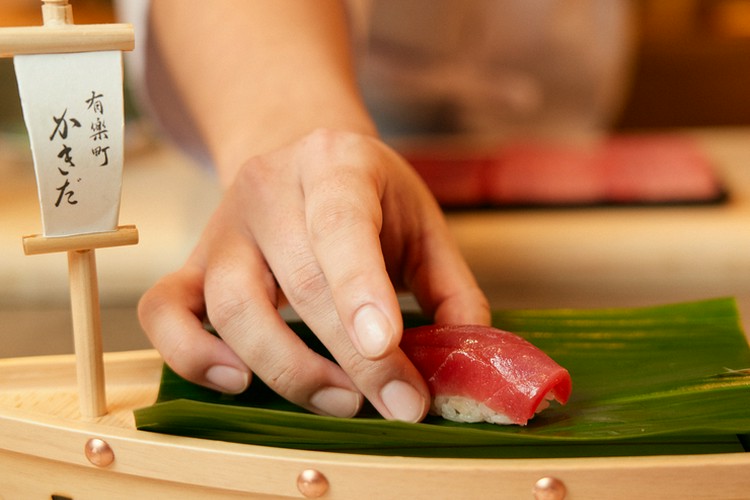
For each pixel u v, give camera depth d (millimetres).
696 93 1979
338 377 489
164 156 1141
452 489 454
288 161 521
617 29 1268
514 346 492
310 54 624
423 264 542
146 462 472
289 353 489
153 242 832
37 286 812
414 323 558
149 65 704
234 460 463
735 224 836
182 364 503
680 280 812
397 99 1268
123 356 542
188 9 656
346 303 452
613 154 1019
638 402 500
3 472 498
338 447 482
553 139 1312
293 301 489
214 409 469
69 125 452
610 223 854
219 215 532
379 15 1195
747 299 766
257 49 625
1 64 1034
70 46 444
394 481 455
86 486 487
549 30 1238
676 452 472
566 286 805
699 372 522
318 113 588
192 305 521
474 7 1214
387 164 530
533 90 1293
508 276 799
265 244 504
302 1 655
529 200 892
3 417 488
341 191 486
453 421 495
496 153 1045
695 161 979
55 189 460
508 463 454
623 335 557
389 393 479
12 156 1058
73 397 524
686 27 1963
